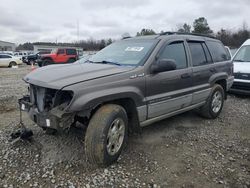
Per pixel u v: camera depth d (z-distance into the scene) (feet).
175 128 17.98
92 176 11.66
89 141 11.80
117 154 12.78
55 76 12.26
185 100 16.72
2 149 13.88
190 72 16.94
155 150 14.47
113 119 12.19
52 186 10.93
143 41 16.10
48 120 11.53
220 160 13.58
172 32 17.46
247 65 29.60
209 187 11.25
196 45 18.54
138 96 13.38
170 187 11.16
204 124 19.15
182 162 13.25
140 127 14.10
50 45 201.77
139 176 11.84
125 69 13.38
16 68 86.17
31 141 14.71
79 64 14.87
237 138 16.72
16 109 22.58
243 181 11.73
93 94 11.55
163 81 14.83
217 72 19.97
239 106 25.27
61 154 13.42
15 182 11.14
